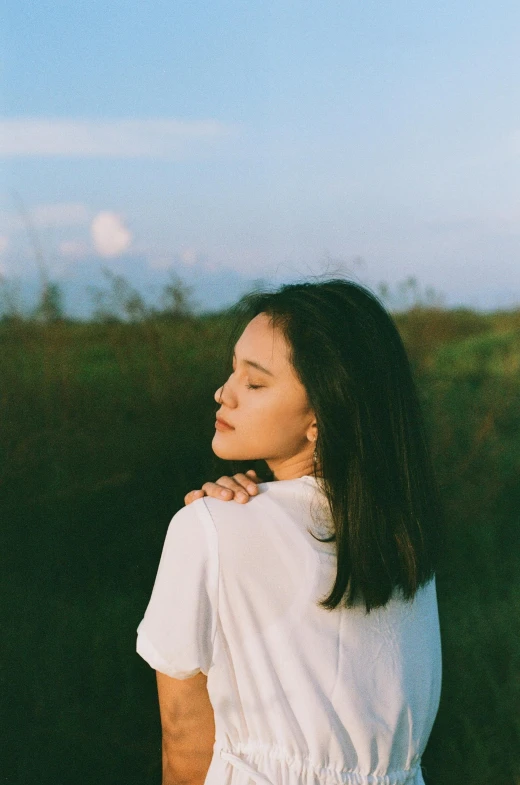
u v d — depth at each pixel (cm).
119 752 253
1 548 328
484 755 256
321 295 121
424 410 435
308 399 119
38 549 331
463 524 398
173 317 389
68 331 381
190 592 112
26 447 339
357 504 116
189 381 375
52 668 270
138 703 268
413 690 119
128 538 346
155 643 114
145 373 375
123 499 348
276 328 118
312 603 113
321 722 110
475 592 358
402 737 118
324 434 116
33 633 286
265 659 112
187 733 120
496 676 295
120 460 353
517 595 352
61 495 334
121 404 370
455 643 314
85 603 318
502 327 572
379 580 115
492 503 413
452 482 409
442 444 428
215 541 113
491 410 448
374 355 119
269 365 118
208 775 114
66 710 260
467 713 279
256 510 116
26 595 311
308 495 118
